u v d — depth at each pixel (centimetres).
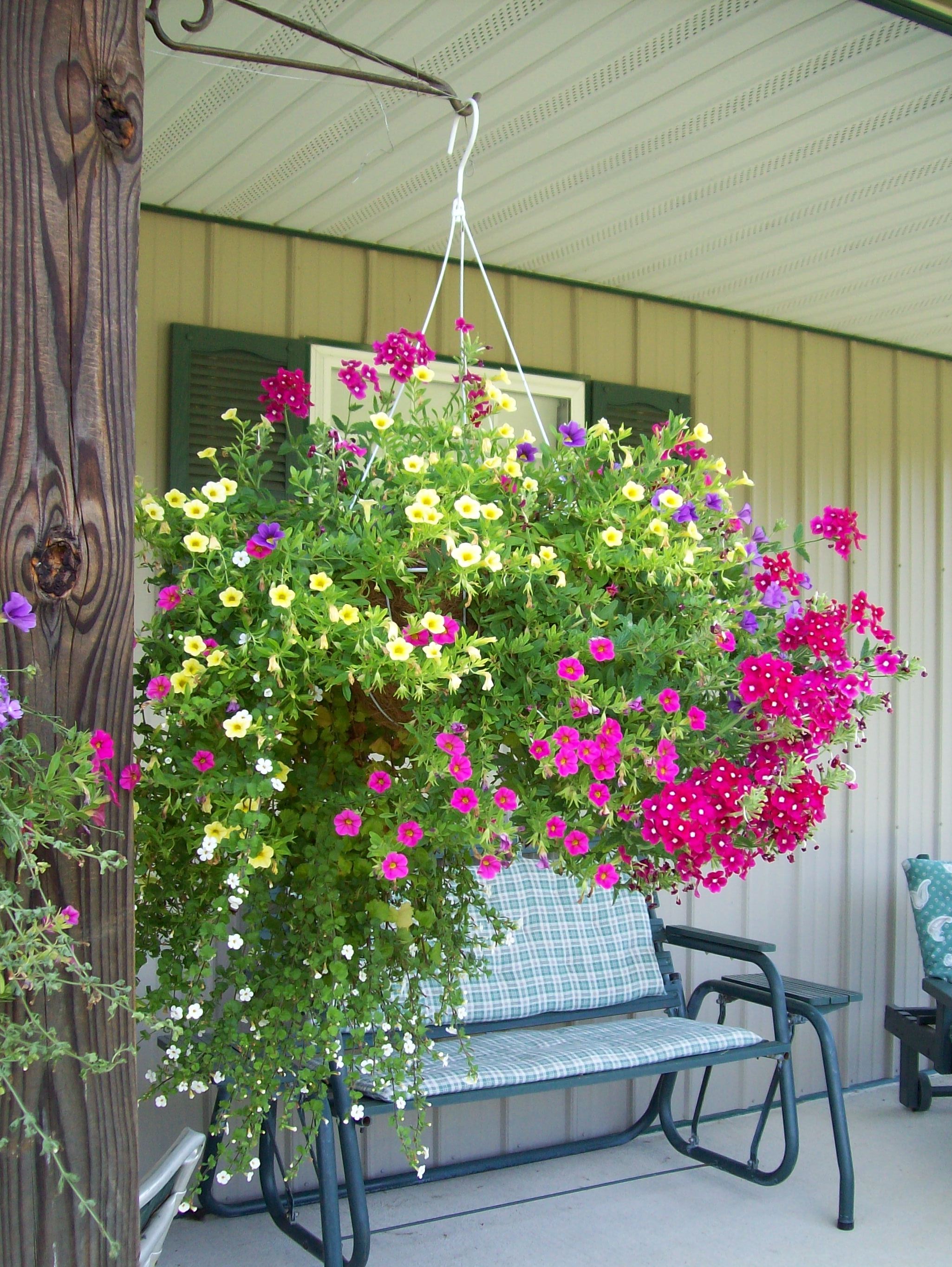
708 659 146
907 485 415
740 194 283
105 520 99
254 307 301
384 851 137
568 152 260
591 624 142
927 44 218
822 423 396
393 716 144
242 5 141
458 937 164
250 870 129
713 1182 324
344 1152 228
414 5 205
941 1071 357
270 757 137
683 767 145
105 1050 98
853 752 399
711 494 166
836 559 396
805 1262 276
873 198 285
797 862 384
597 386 348
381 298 318
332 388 309
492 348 332
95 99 99
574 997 311
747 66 226
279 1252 277
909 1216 302
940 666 420
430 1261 275
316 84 229
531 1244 285
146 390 287
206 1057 146
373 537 135
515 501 149
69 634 97
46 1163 95
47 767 95
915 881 377
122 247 101
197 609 130
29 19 96
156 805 137
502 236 311
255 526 143
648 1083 360
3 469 94
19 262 96
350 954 146
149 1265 127
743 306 372
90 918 98
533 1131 340
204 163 265
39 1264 94
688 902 360
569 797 138
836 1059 301
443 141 254
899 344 415
